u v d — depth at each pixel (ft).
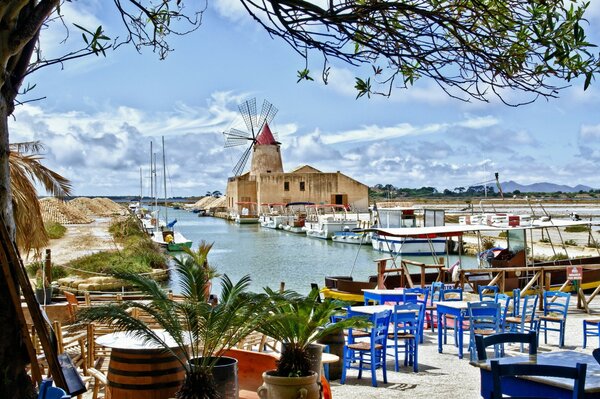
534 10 15.10
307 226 225.76
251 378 22.97
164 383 20.56
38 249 40.40
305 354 21.59
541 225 79.30
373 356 31.12
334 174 294.87
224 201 444.55
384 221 142.31
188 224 313.12
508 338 19.89
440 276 68.13
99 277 80.69
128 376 20.47
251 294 20.56
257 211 315.78
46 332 17.47
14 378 16.44
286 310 22.68
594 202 485.15
